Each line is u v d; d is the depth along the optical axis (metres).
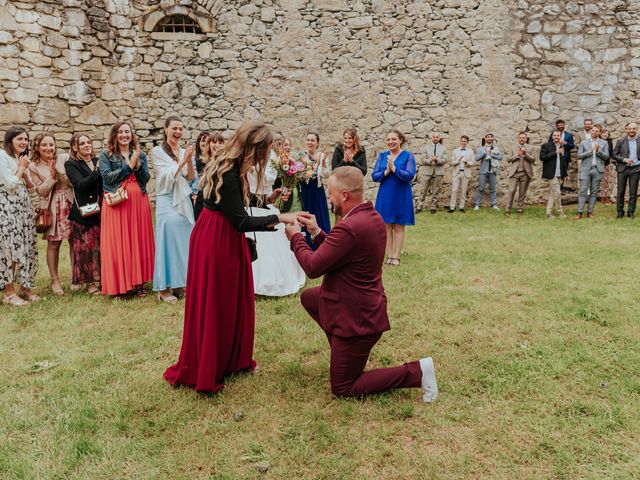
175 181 4.52
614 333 3.61
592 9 10.66
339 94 10.71
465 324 3.89
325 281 2.75
